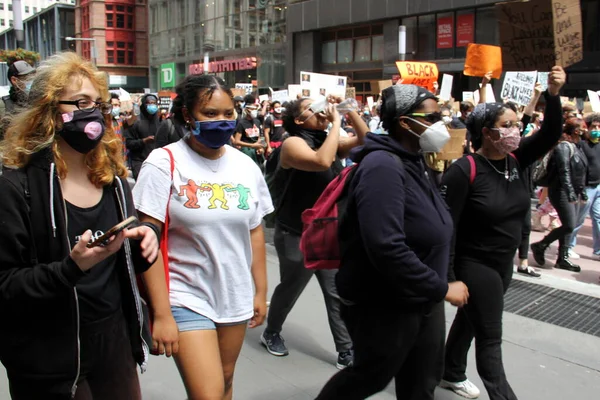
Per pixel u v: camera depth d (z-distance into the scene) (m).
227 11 35.12
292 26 28.34
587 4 18.14
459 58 21.59
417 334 2.45
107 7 58.81
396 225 2.22
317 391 3.50
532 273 6.10
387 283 2.36
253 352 4.02
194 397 2.31
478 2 20.39
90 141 1.81
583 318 4.81
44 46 68.81
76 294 1.79
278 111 11.91
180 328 2.35
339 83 5.64
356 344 2.46
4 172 1.76
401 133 2.44
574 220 6.34
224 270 2.45
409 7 22.67
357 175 2.34
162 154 2.42
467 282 3.00
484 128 2.99
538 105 13.25
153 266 2.21
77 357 1.79
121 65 60.03
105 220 1.92
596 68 18.03
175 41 41.72
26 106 1.84
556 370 3.86
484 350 3.00
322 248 2.56
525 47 4.18
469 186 2.99
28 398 1.81
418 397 2.53
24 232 1.73
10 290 1.67
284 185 3.77
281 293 3.91
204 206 2.40
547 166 6.36
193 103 2.38
